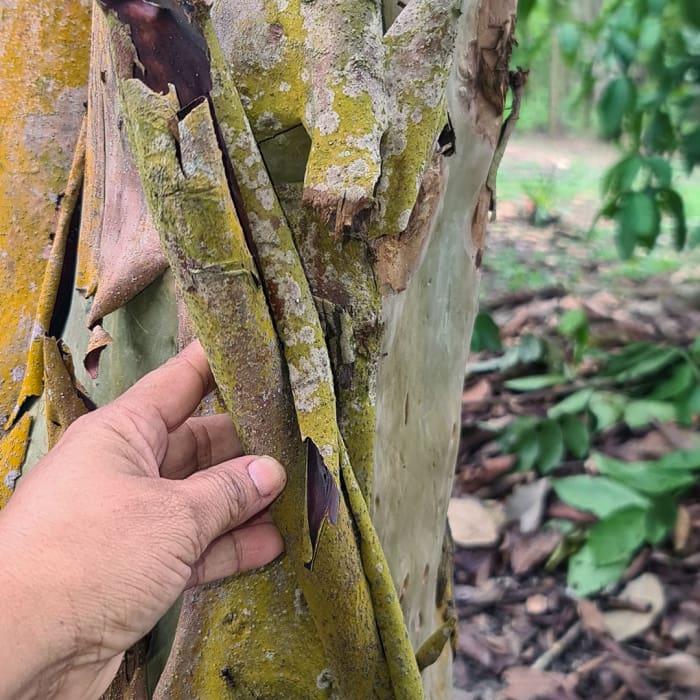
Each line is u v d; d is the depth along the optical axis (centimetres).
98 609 23
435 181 32
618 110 91
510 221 197
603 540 72
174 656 32
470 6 34
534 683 68
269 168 28
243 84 27
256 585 31
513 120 39
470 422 103
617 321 128
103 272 35
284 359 26
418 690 30
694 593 76
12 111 42
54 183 43
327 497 25
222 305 24
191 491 25
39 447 40
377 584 28
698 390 89
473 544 84
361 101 25
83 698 25
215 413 33
